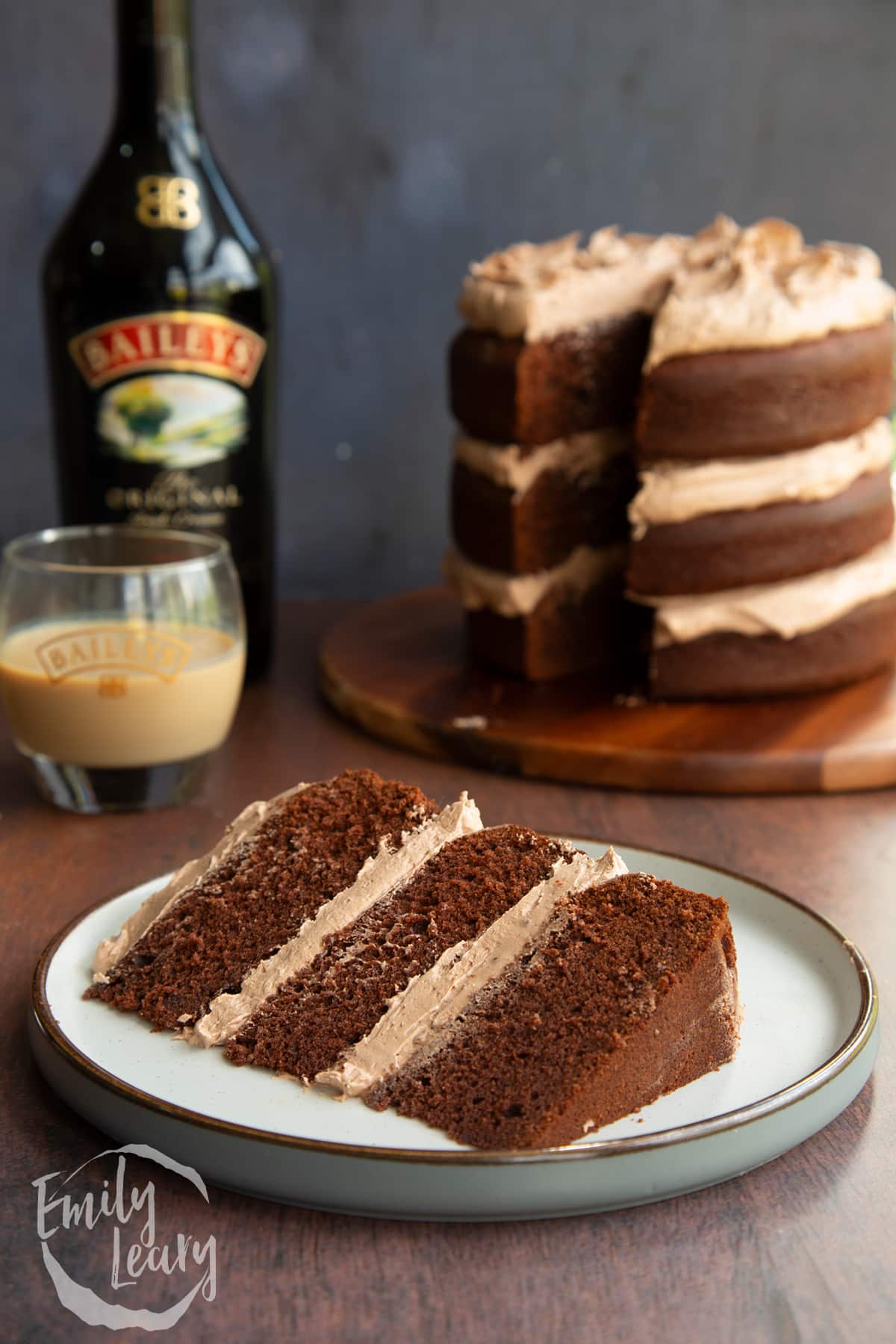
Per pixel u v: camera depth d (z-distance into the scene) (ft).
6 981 2.27
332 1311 1.88
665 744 2.73
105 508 2.90
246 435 2.93
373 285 3.43
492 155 3.39
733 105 3.40
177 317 2.84
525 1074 2.02
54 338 2.89
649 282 2.90
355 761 2.81
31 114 3.31
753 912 2.29
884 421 2.96
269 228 3.39
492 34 3.34
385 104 3.35
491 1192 1.93
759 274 2.83
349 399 3.48
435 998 2.10
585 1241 1.94
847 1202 1.98
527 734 2.76
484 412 2.92
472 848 2.21
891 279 3.51
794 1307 1.89
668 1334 1.86
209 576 2.64
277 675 3.14
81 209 2.86
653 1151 1.94
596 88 3.38
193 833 2.59
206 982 2.18
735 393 2.79
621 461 2.96
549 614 2.97
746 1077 2.07
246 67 3.32
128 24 2.81
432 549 3.55
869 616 2.91
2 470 3.43
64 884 2.46
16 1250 1.93
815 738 2.75
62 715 2.59
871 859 2.53
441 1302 1.88
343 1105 2.05
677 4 3.35
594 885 2.15
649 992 2.05
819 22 3.37
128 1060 2.10
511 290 2.87
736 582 2.83
